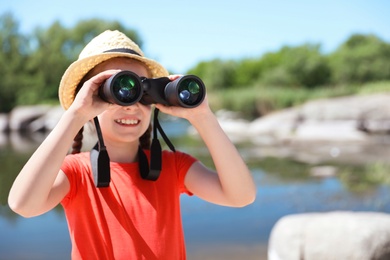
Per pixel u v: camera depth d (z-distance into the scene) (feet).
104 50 6.31
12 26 122.62
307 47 134.72
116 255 5.65
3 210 23.61
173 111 5.98
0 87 113.60
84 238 5.76
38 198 5.34
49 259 16.47
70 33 125.18
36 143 57.93
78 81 6.40
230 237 19.16
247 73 140.36
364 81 118.32
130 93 5.41
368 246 12.92
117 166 6.12
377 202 26.02
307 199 26.81
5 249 17.44
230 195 6.26
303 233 13.75
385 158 41.24
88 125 7.22
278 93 91.91
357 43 142.41
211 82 140.15
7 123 79.20
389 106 61.87
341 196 27.45
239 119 88.79
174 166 6.54
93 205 5.83
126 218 5.81
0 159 43.80
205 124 6.10
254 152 47.32
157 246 5.77
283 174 34.91
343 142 53.47
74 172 5.96
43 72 119.96
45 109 83.71
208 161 39.55
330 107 64.95
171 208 6.14
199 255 16.94
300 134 58.75
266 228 20.49
